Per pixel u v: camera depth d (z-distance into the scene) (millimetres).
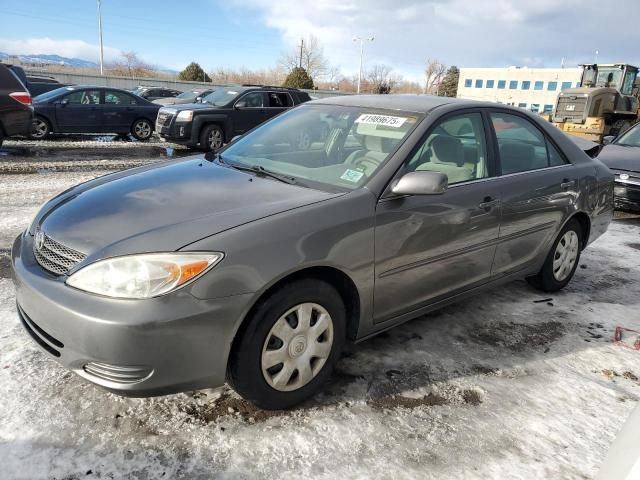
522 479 2262
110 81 36406
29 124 9562
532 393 2910
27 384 2680
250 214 2477
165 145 13281
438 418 2641
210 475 2180
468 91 62688
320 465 2271
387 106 3455
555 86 56469
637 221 7293
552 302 4203
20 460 2182
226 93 12812
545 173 3906
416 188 2736
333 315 2668
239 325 2303
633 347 3518
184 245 2225
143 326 2096
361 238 2670
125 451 2281
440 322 3721
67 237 2418
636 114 16547
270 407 2553
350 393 2803
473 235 3307
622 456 1489
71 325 2152
